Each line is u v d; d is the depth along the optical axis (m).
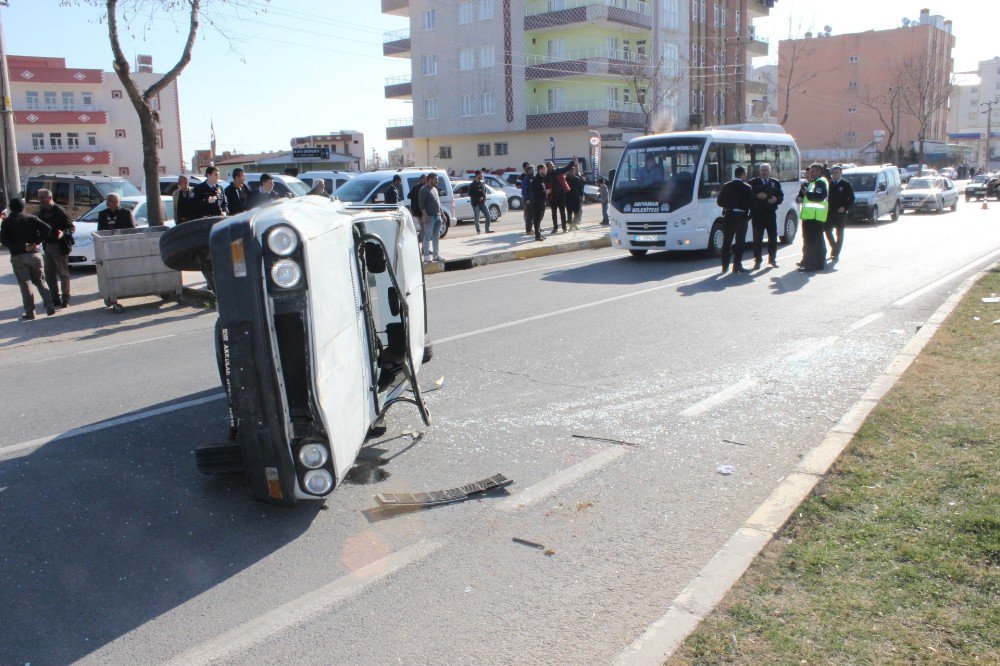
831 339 9.15
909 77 78.06
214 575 4.17
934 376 6.76
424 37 58.44
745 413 6.58
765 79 74.62
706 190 16.91
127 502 5.10
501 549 4.38
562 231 23.80
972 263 15.89
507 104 55.25
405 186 21.67
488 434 6.21
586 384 7.51
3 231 11.46
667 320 10.45
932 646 3.11
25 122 64.12
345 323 4.83
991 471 4.68
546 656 3.41
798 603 3.48
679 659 3.13
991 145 120.19
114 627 3.71
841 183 15.97
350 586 4.03
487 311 11.37
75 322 11.48
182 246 7.25
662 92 57.34
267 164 55.56
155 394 7.48
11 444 6.20
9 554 4.43
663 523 4.63
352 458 4.85
